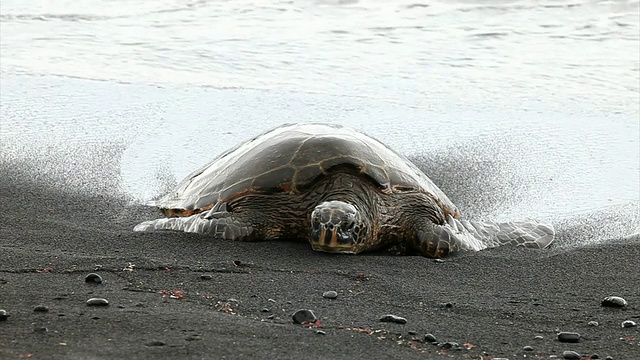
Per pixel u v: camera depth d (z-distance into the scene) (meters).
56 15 69.69
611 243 31.61
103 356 16.47
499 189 38.38
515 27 66.69
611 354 19.06
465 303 23.17
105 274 23.83
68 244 28.31
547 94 51.56
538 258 29.56
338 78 54.34
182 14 70.94
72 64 56.06
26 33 64.00
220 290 23.00
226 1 75.00
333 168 30.17
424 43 62.88
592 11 70.00
